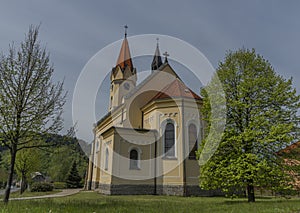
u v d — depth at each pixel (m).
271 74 14.58
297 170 12.75
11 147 11.63
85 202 12.62
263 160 12.58
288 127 12.66
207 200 15.49
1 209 8.66
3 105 11.24
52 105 12.09
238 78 15.01
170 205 11.53
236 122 14.19
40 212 8.25
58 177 50.91
